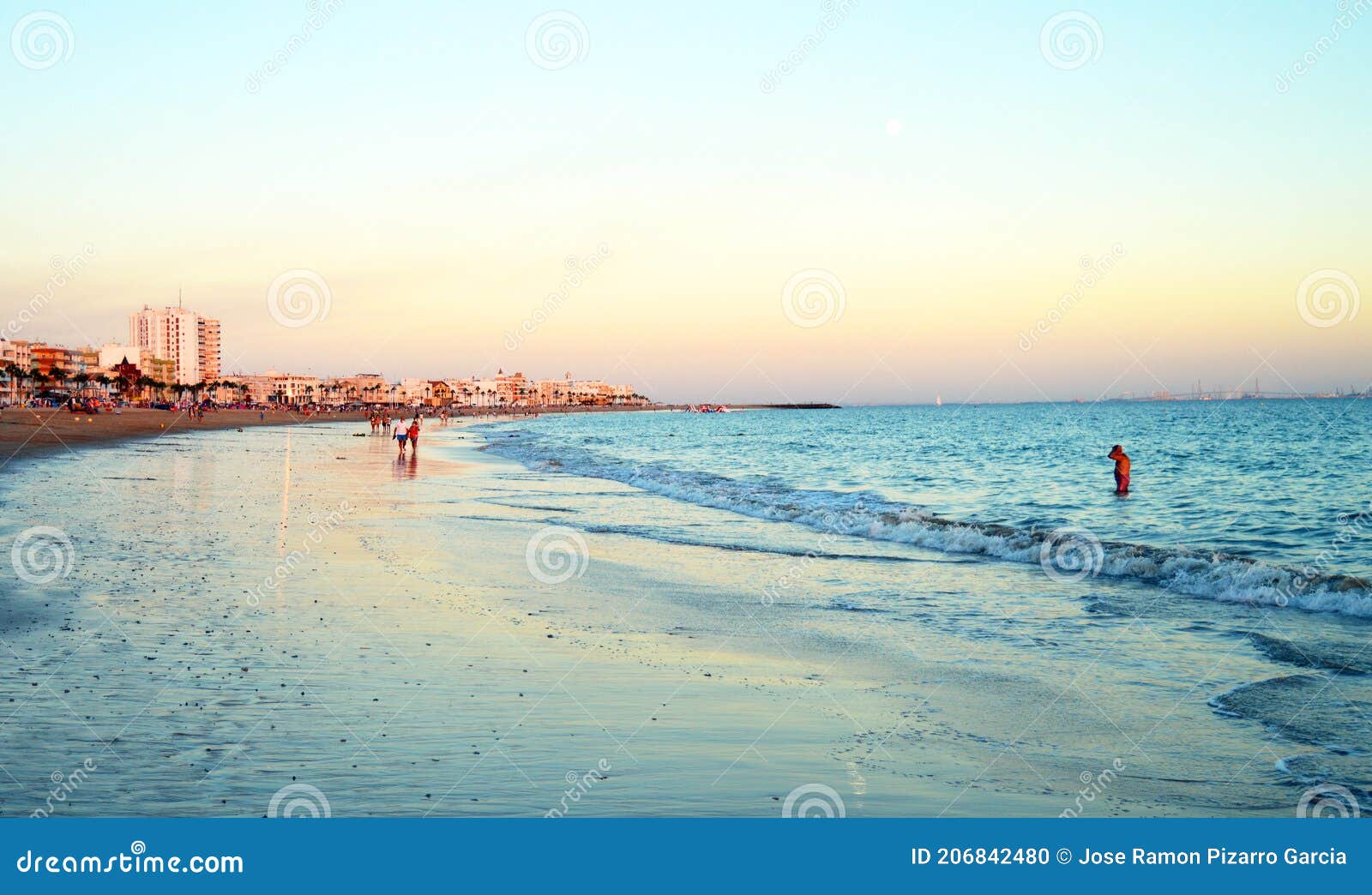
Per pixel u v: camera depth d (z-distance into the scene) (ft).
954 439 249.14
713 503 89.97
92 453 150.41
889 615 39.60
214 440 213.66
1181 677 29.96
